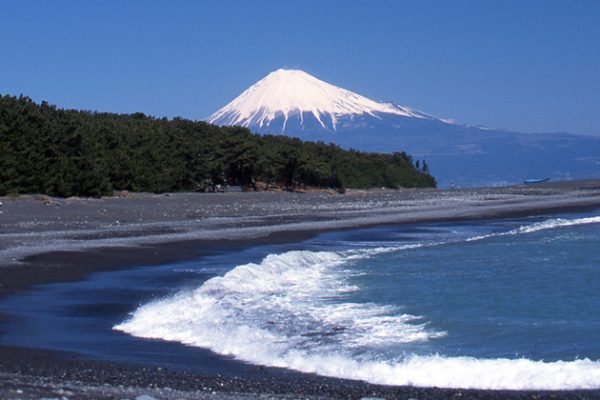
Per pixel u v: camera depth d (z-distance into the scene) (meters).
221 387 12.53
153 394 11.34
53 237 37.09
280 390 12.46
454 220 54.72
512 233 44.72
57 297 22.22
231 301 21.42
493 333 18.11
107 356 15.14
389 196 93.19
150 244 35.62
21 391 10.98
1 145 61.62
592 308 21.36
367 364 14.58
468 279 26.53
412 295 23.30
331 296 22.88
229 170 101.38
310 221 51.06
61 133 68.88
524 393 12.48
